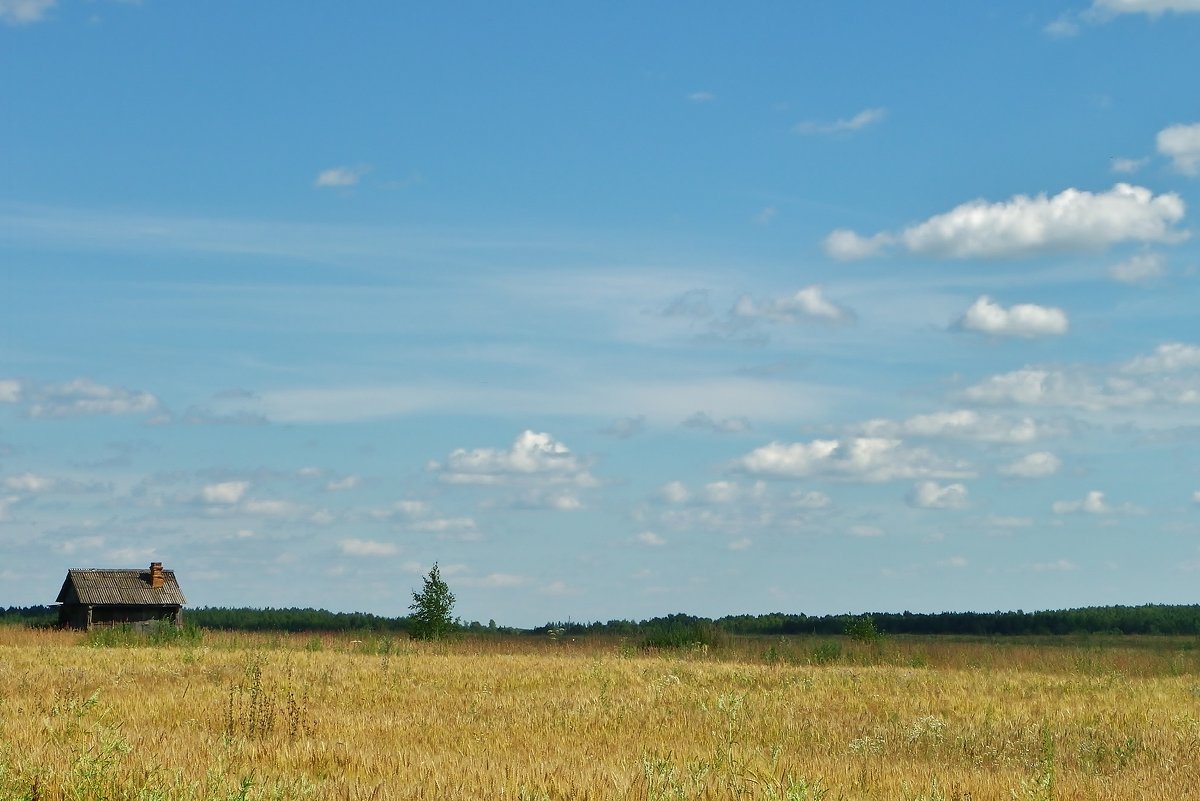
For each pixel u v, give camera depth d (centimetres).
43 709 1814
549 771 1298
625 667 3369
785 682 2902
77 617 7119
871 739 1733
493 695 2383
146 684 2466
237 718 1783
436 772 1288
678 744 1623
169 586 7344
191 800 1069
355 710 2044
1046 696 2627
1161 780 1443
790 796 1109
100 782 1110
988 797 1260
